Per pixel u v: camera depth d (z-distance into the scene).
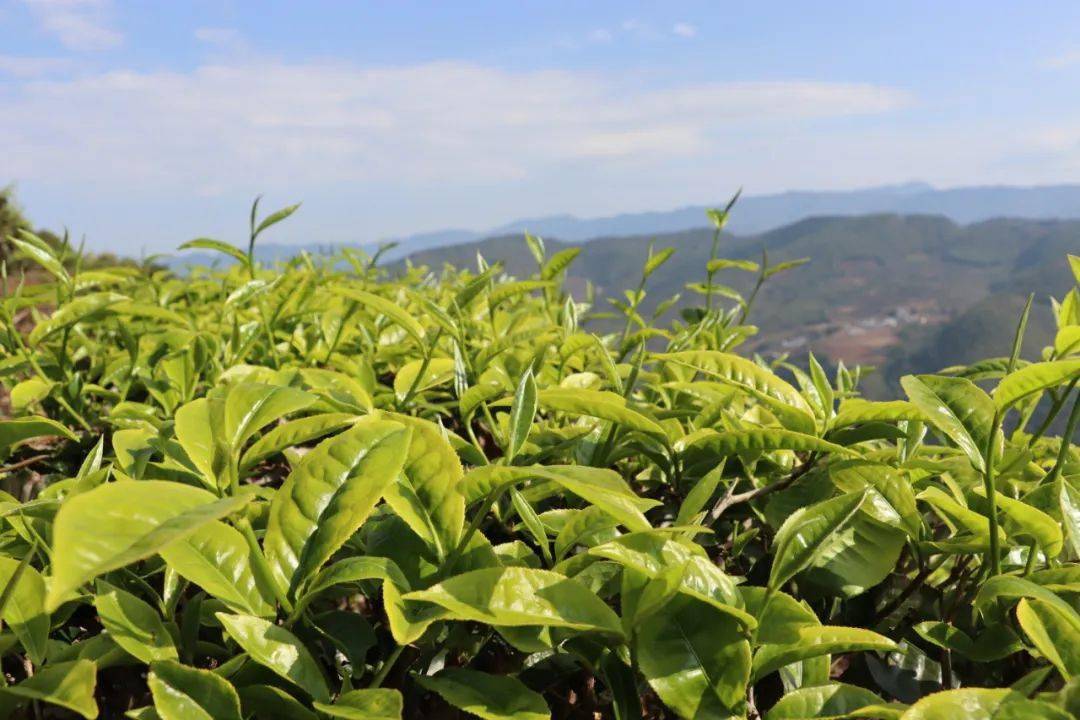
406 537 1.52
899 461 2.05
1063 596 1.53
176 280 4.84
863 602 1.79
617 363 2.57
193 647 1.39
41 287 3.56
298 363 3.39
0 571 1.32
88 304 2.82
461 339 2.53
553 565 1.58
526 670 1.54
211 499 1.02
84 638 1.74
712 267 3.52
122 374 3.17
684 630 1.32
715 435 1.92
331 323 3.41
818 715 1.26
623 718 1.33
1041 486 1.75
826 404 2.17
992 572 1.55
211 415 1.73
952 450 2.12
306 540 1.32
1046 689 1.49
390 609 1.23
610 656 1.38
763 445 1.90
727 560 1.98
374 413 1.80
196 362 2.83
